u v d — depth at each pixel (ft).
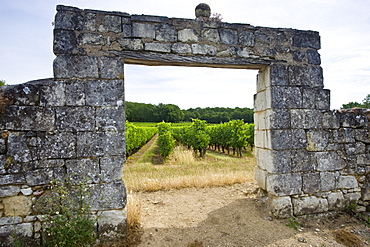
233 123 44.88
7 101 10.78
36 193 11.00
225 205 16.66
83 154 11.50
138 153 53.67
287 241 11.85
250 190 19.38
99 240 11.53
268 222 13.65
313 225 13.47
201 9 14.14
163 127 43.09
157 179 23.06
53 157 11.22
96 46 12.01
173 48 12.98
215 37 13.65
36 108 11.10
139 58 12.51
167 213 15.66
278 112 14.06
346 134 15.17
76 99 11.57
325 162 14.66
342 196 14.90
